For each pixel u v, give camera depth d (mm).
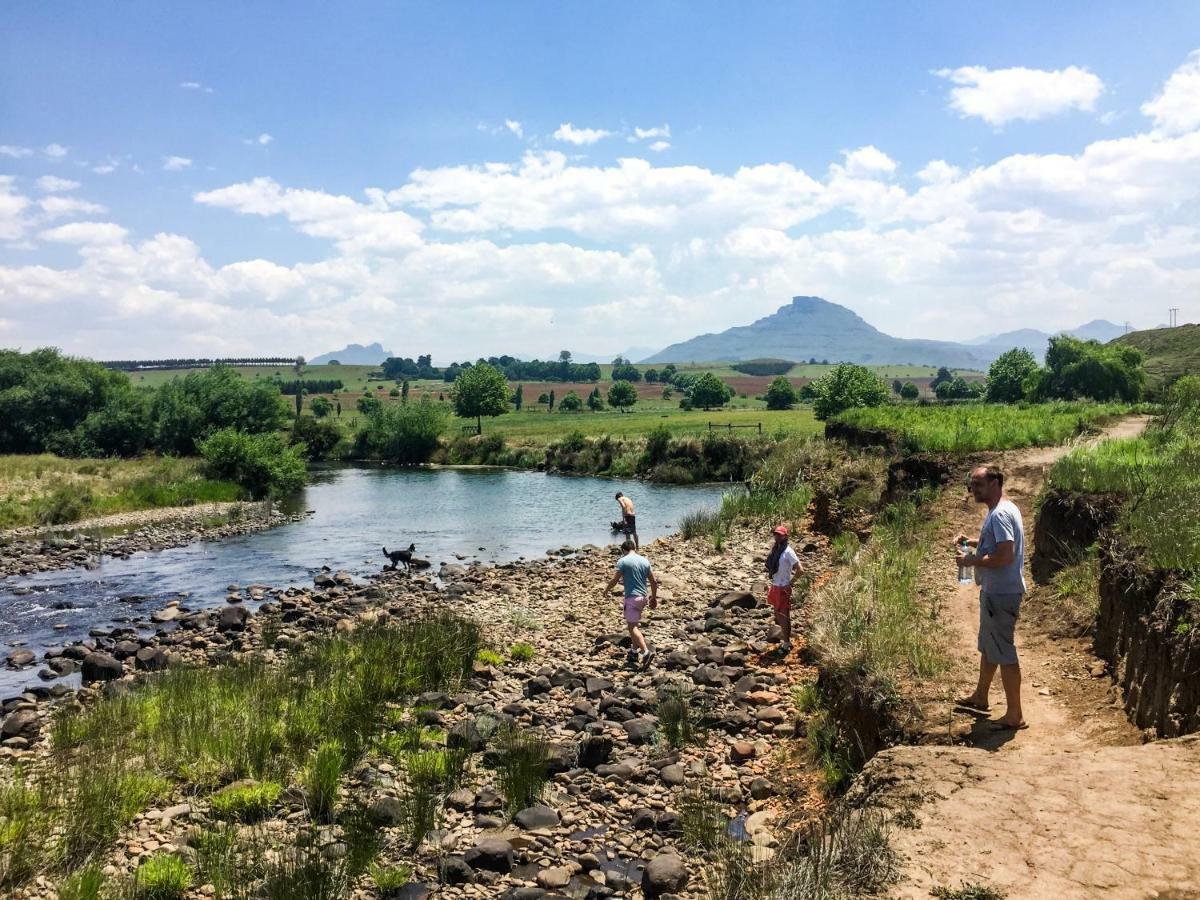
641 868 7465
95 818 8219
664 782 9117
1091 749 6578
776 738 10047
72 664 15570
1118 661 8062
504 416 114250
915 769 6180
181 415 58531
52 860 7574
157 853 7723
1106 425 22797
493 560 26766
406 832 8109
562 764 9578
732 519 27203
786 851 6215
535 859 7641
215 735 10352
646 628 15859
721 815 8055
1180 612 6875
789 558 13250
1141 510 9461
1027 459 17734
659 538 27359
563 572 22734
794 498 26688
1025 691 8156
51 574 25344
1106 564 9117
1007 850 4848
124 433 57750
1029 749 6750
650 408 133375
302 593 21734
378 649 14102
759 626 15367
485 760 9867
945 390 142750
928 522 16078
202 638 17094
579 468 57031
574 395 130375
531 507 39719
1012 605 7262
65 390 59500
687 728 10281
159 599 21875
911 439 21797
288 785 9164
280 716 11172
